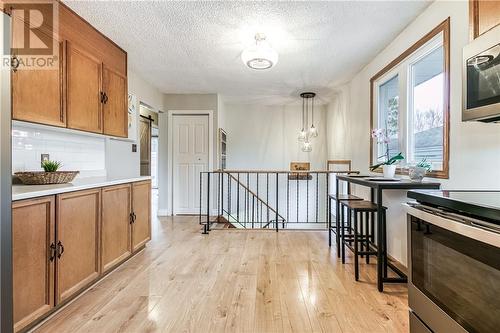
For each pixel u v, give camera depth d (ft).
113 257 8.11
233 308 6.24
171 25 8.46
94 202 7.22
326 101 19.70
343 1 7.14
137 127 13.41
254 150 21.49
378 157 10.99
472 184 5.92
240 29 8.68
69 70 7.49
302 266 8.82
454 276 3.26
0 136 4.24
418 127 8.60
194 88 16.02
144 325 5.57
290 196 21.43
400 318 5.85
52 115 6.89
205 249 10.55
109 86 9.39
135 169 13.19
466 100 4.03
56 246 5.83
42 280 5.49
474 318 2.93
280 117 21.52
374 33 8.93
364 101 12.23
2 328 4.29
